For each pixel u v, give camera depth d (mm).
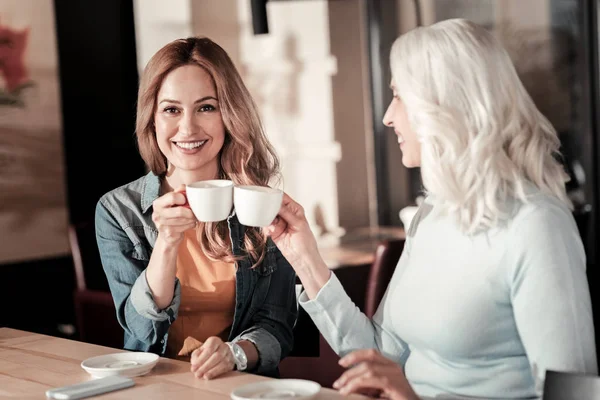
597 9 4301
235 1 5469
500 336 1734
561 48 4480
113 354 1931
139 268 2287
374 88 5820
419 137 1795
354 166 5836
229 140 2344
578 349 1593
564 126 4516
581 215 4453
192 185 1779
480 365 1761
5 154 4660
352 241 5746
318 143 5676
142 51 5191
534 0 4602
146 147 2359
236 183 2346
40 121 4797
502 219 1712
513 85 1763
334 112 5742
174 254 2029
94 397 1664
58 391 1668
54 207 4875
